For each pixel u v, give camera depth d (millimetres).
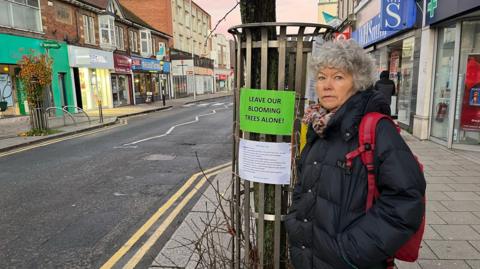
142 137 11758
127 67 27375
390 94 8539
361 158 1517
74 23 20938
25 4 17000
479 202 4617
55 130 13102
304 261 1720
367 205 1516
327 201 1597
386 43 12047
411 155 1463
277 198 2199
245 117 2193
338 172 1571
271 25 2025
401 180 1396
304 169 1754
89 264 3570
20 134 12141
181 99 37531
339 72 1621
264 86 2111
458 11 6934
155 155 8781
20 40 16547
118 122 16828
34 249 3910
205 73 52031
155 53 34312
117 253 3779
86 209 5094
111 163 7961
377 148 1475
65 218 4770
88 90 22562
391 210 1405
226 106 26859
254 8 2236
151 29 32594
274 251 2271
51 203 5363
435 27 8516
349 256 1476
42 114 12625
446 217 4141
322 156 1654
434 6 8086
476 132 7758
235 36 2344
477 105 7648
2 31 15477
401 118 10984
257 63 2289
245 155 2230
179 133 12547
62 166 7742
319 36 2197
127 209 5070
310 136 1796
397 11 9453
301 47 2072
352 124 1536
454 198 4770
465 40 7559
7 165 7973
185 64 38438
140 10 39500
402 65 10766
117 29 26406
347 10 19234
